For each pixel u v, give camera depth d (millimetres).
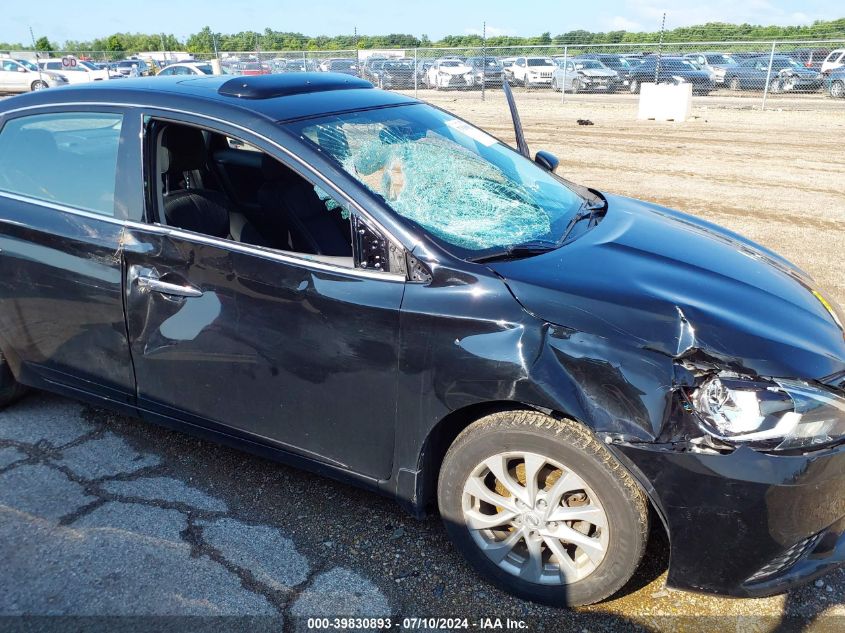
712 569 2141
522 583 2406
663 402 2062
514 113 3881
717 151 11836
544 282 2305
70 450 3248
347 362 2439
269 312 2541
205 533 2732
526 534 2363
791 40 19656
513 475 2482
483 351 2217
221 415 2801
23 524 2756
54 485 3000
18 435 3357
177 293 2678
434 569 2582
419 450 2420
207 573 2531
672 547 2154
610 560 2240
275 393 2629
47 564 2553
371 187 2518
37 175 3027
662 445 2053
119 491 2971
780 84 20031
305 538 2723
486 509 2482
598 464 2143
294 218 2740
